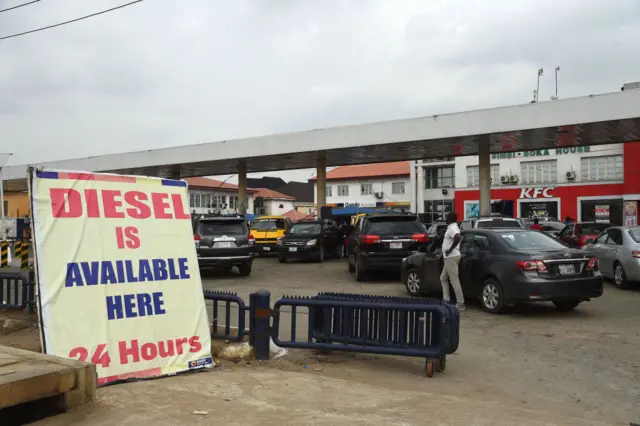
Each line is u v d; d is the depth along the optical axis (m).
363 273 14.77
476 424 4.51
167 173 33.84
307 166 31.31
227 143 25.58
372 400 5.20
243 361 6.79
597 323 8.91
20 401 4.10
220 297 7.51
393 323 6.40
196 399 5.06
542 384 5.92
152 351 6.03
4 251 17.36
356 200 57.06
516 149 25.64
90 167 30.11
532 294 9.05
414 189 48.47
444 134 20.36
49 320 5.50
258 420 4.47
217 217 15.96
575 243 16.27
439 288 11.11
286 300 6.89
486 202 22.69
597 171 38.62
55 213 5.84
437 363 6.42
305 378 6.01
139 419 4.41
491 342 7.73
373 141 21.88
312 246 20.59
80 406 4.57
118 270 6.08
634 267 12.22
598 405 5.25
